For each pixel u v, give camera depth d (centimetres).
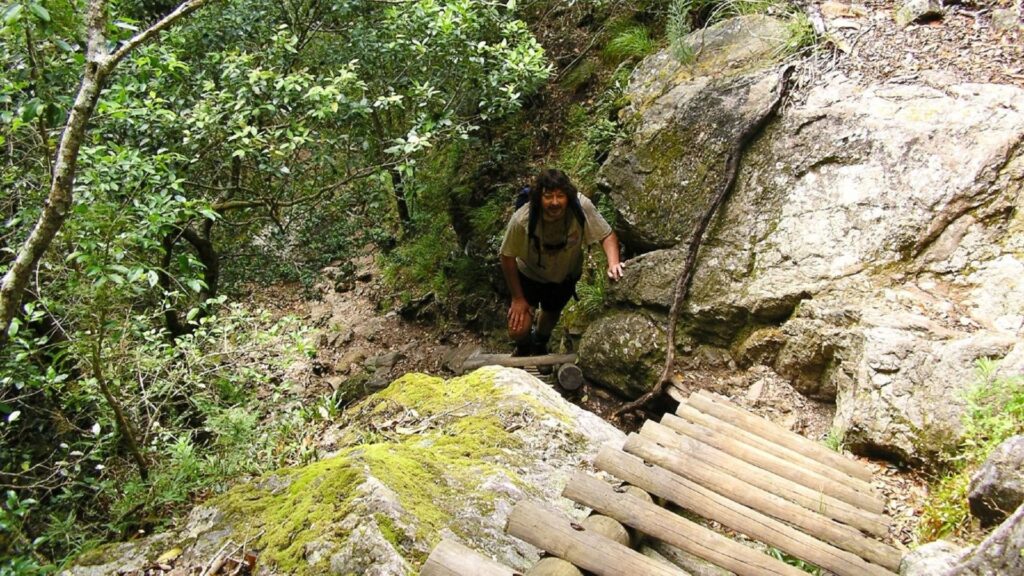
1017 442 268
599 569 233
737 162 520
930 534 296
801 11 582
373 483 273
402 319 898
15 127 328
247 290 817
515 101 610
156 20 620
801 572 251
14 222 378
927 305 407
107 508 375
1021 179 419
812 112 506
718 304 493
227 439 369
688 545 258
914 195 444
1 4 308
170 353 379
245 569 258
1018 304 384
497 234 767
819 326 437
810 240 473
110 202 350
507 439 346
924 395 352
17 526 319
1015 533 217
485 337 796
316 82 607
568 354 567
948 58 502
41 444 407
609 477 325
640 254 574
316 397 776
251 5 615
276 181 665
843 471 348
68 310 331
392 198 929
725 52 593
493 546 262
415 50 589
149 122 492
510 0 631
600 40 764
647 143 573
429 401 406
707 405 391
